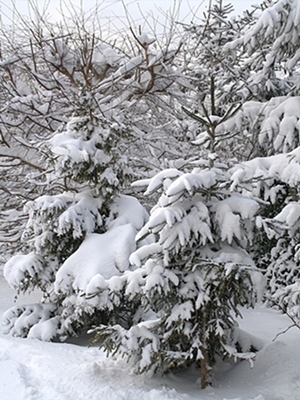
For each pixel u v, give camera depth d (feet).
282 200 23.91
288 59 25.85
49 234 19.29
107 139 19.75
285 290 14.70
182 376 14.19
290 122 22.85
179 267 12.97
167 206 12.38
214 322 12.66
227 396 12.25
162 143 31.35
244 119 25.16
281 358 14.55
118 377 12.99
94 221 19.63
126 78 36.06
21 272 19.13
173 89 35.06
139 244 18.51
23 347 15.84
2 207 30.68
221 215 12.49
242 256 12.67
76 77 35.60
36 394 11.51
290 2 21.95
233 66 33.55
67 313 18.28
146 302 12.96
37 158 31.12
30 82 36.52
